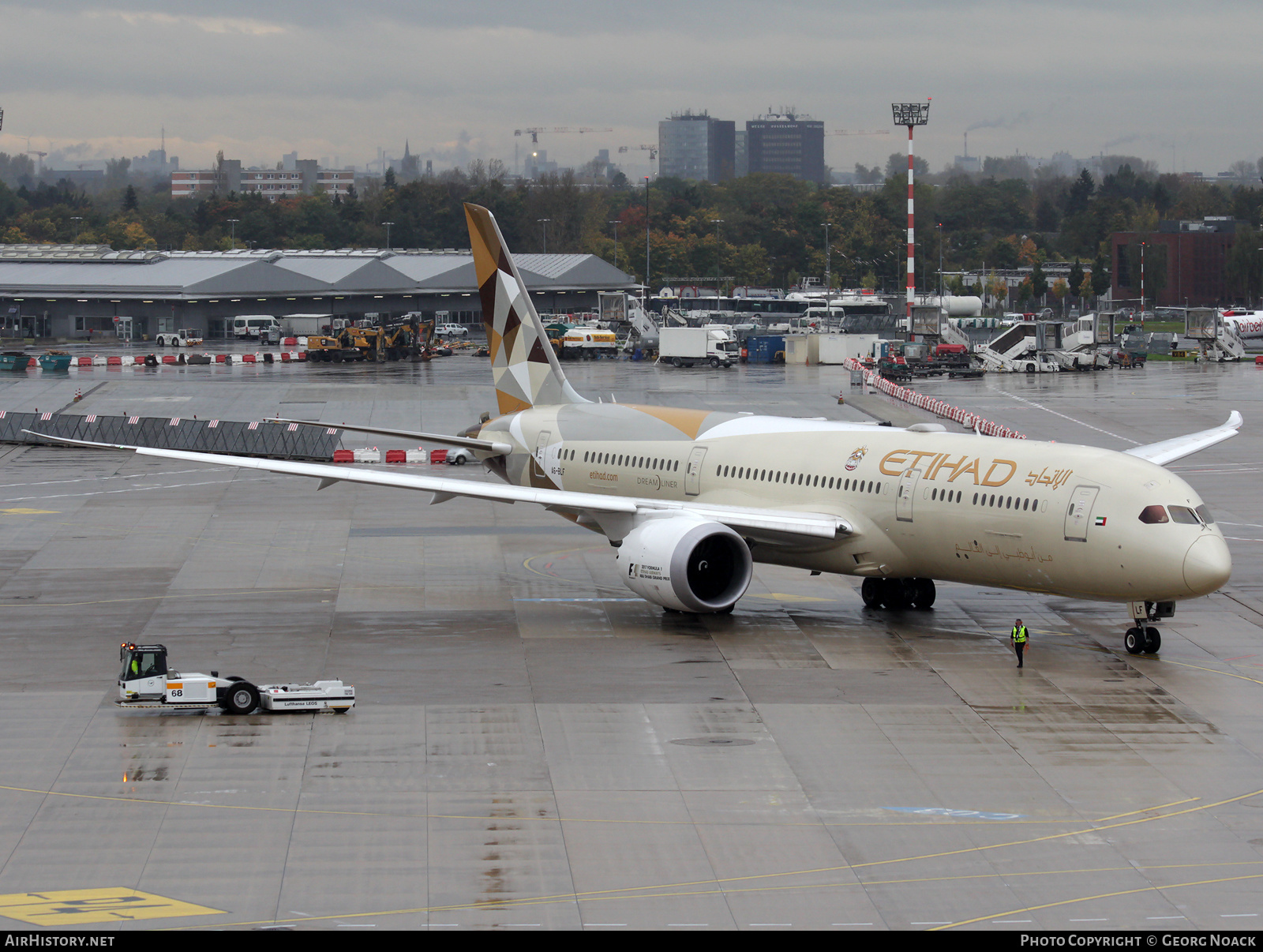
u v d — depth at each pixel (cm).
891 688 6994
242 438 15988
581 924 4319
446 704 6681
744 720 6444
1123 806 5372
